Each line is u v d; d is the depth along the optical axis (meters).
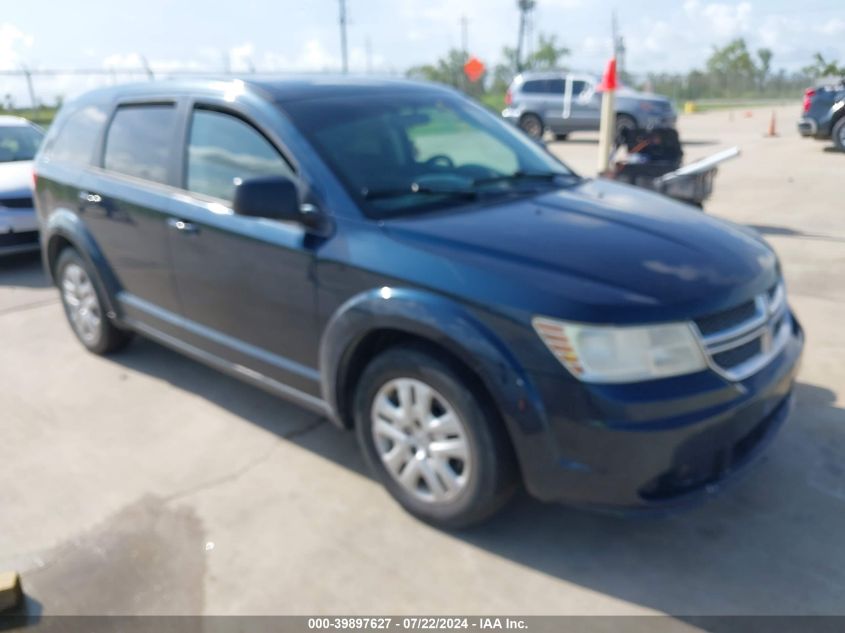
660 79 51.84
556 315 2.62
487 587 2.86
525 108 20.38
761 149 16.73
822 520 3.18
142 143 4.32
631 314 2.61
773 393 2.97
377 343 3.24
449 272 2.85
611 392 2.58
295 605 2.80
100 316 4.89
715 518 3.21
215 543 3.15
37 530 3.27
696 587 2.82
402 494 3.23
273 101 3.64
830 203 9.70
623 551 3.03
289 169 3.46
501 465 2.86
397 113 3.87
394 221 3.17
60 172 4.93
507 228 3.11
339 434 4.01
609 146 8.02
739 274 2.96
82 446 3.97
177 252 4.00
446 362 2.89
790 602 2.74
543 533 3.15
